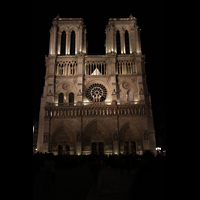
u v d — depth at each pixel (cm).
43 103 7600
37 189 1947
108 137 6981
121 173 2983
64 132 7044
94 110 7144
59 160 4253
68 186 2098
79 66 7819
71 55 8100
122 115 7056
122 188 1944
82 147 6794
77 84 7712
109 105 7106
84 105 7131
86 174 3153
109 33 8406
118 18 8650
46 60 8100
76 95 7644
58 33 8475
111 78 7606
